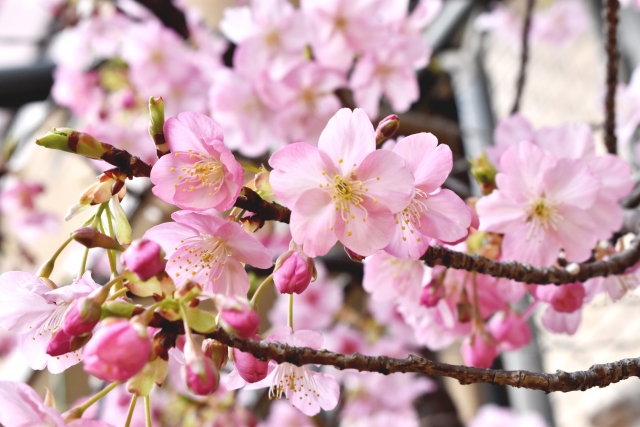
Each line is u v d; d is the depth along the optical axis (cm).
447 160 30
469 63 89
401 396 68
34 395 28
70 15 76
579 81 90
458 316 36
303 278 29
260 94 57
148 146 68
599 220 35
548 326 37
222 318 28
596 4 81
